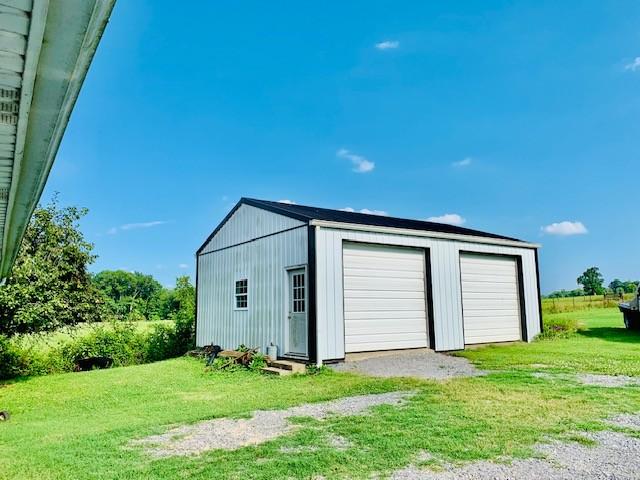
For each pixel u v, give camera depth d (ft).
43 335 38.93
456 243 38.88
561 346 37.63
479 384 22.59
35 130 7.16
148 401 23.95
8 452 15.20
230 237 43.19
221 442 15.24
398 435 14.73
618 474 11.29
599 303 98.27
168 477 12.10
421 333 36.06
